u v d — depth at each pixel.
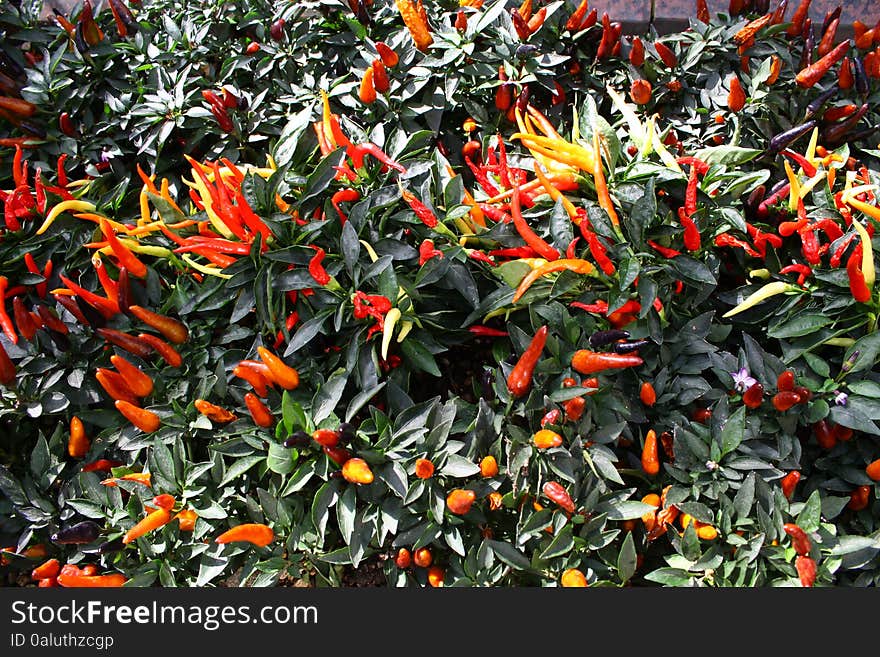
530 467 2.72
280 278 2.76
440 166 3.10
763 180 3.00
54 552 2.94
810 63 3.62
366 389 2.78
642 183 2.94
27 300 3.22
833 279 2.81
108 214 3.38
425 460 2.56
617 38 3.72
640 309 2.69
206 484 2.79
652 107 3.72
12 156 3.50
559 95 3.73
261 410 2.71
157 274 3.11
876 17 4.52
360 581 2.89
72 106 3.61
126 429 2.94
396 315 2.65
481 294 3.08
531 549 2.78
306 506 2.87
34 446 3.15
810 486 2.89
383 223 2.93
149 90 3.65
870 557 2.62
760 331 3.14
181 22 3.89
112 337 2.87
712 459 2.71
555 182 2.97
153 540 2.76
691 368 2.88
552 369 2.79
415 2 3.77
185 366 2.97
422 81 3.48
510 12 3.83
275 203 2.92
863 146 3.65
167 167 3.60
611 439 2.72
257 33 3.81
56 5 4.49
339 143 3.01
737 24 3.78
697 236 2.76
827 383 2.78
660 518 2.71
